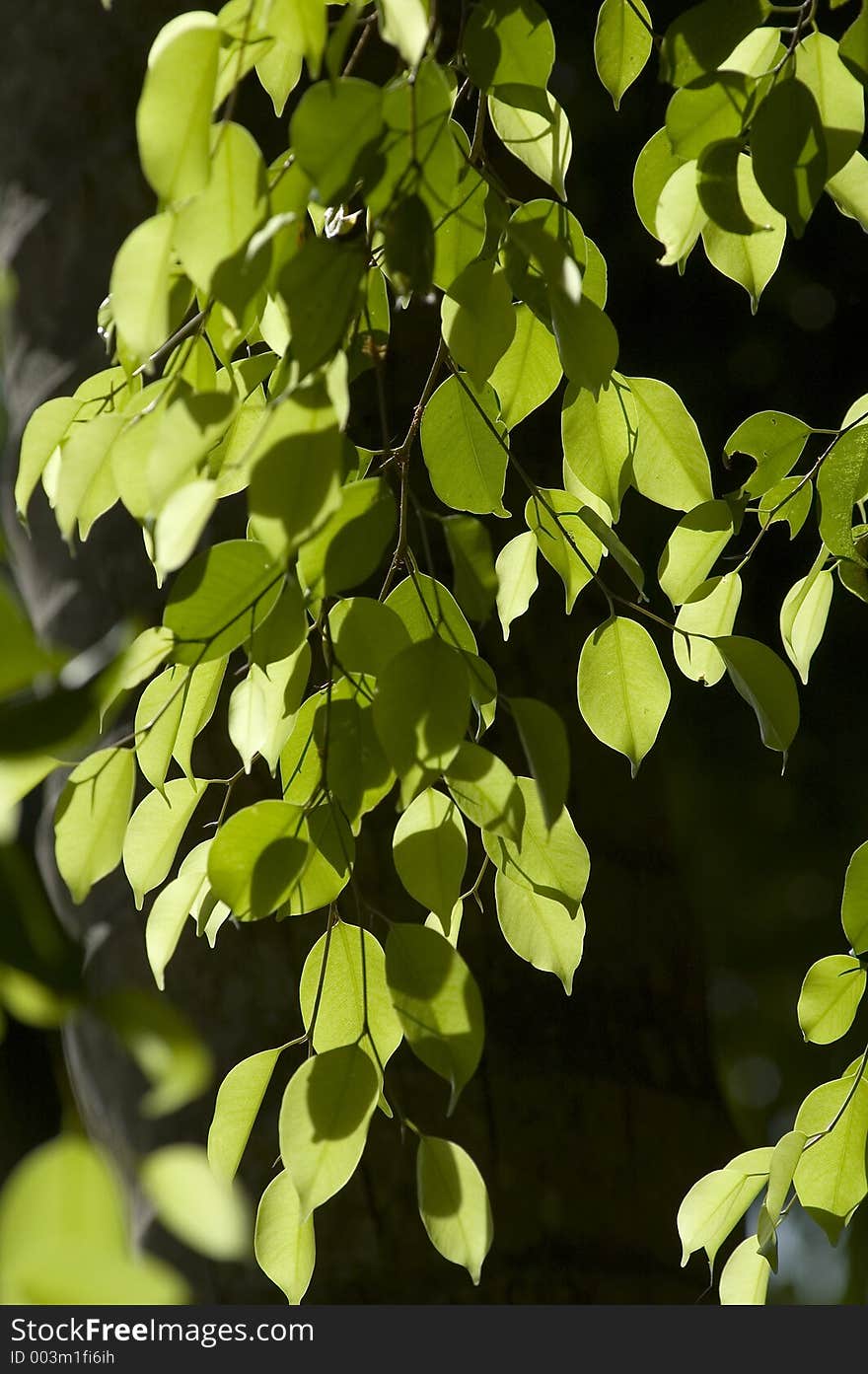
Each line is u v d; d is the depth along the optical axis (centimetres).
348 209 222
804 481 228
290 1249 213
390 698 203
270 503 196
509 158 258
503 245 213
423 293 202
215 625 209
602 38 219
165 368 217
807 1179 229
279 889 206
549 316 212
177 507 199
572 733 254
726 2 211
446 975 207
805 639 232
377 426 251
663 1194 247
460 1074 206
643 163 216
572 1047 247
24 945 172
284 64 219
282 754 217
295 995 245
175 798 219
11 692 180
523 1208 242
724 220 209
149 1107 169
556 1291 241
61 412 219
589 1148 245
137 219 259
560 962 218
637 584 216
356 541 207
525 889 218
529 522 223
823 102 211
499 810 208
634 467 221
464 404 219
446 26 250
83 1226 182
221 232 203
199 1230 185
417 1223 241
